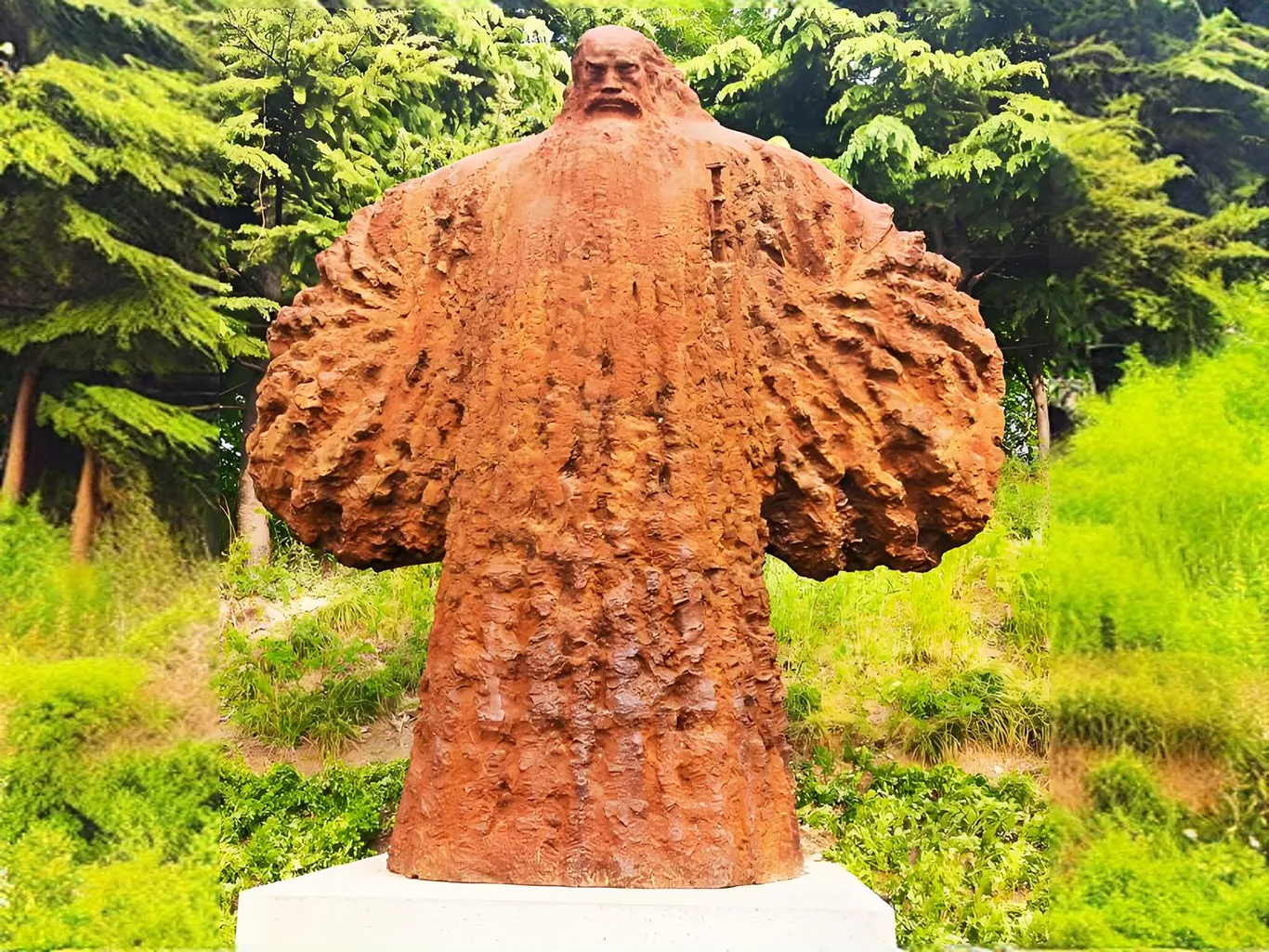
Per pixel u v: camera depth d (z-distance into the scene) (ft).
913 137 22.35
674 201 10.42
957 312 10.78
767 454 10.32
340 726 19.60
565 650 9.39
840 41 24.03
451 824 9.38
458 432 10.65
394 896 8.57
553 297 10.12
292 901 8.66
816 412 10.48
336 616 22.24
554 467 9.73
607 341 9.96
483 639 9.63
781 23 24.62
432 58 26.12
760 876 9.33
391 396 10.90
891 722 19.35
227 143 22.45
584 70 11.03
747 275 10.60
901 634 21.33
